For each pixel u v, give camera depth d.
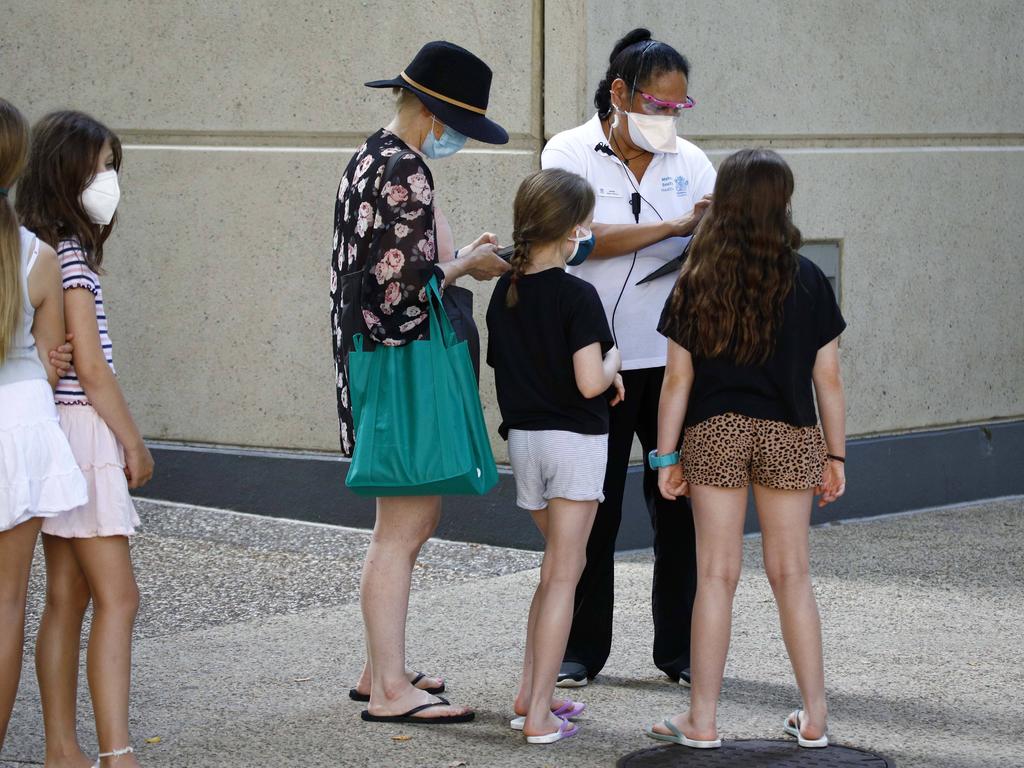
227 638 7.81
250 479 10.62
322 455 10.53
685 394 6.09
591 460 6.20
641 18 9.78
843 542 10.08
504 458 9.88
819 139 10.84
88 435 5.45
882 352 11.12
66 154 5.46
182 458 10.84
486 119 6.45
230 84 10.59
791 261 5.84
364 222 6.20
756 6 10.32
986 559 9.52
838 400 6.05
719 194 5.89
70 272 5.38
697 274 5.91
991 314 11.71
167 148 10.80
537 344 6.25
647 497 7.22
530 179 6.28
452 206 9.95
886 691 6.80
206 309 10.81
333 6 10.23
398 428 6.07
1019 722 6.34
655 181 7.11
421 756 5.98
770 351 5.84
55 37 11.04
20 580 5.29
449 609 8.34
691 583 7.03
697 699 6.04
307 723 6.41
